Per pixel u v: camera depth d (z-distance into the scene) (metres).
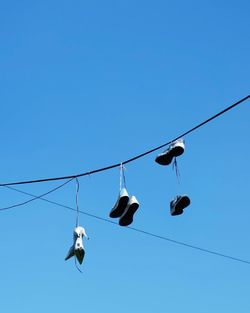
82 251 11.84
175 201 11.62
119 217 11.94
